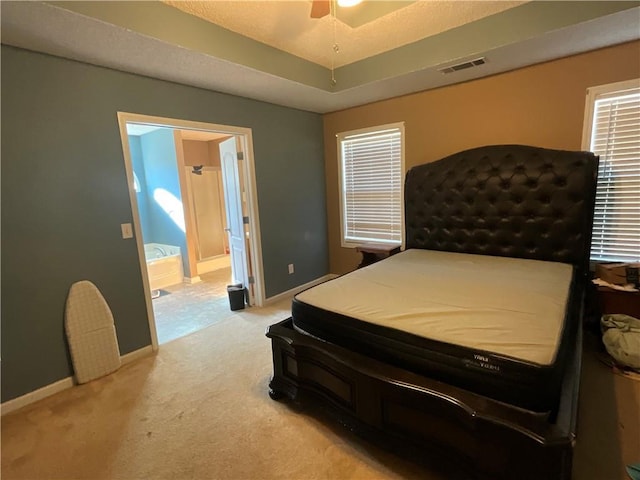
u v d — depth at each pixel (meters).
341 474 1.59
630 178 2.62
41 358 2.27
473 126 3.26
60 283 2.33
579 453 1.61
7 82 2.04
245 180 3.68
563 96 2.77
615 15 2.01
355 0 1.91
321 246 4.64
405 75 2.97
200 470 1.64
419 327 1.60
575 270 2.53
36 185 2.19
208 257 6.23
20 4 1.62
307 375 1.96
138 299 2.77
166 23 2.09
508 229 3.01
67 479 1.61
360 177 4.27
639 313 2.44
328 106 4.01
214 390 2.31
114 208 2.58
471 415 1.28
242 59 2.54
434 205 3.43
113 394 2.29
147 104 2.71
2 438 1.90
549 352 1.31
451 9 2.33
